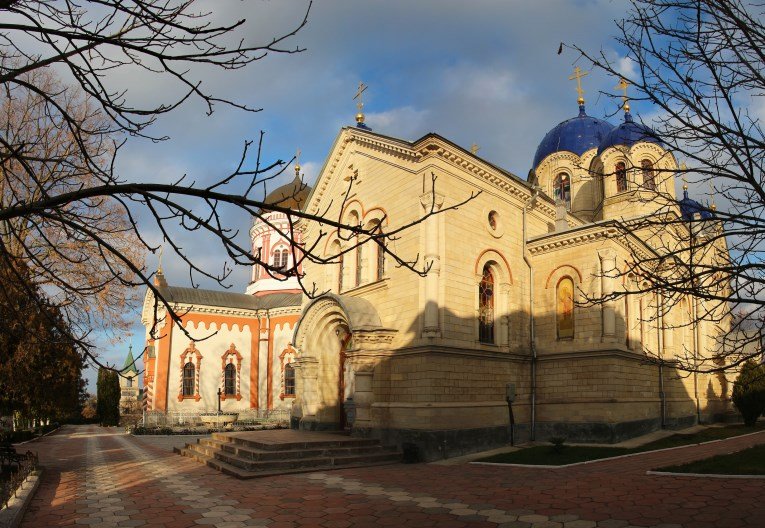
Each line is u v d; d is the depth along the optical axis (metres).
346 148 26.59
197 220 5.33
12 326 13.01
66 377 19.17
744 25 6.73
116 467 19.25
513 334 23.66
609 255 22.67
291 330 43.81
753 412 29.00
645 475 13.91
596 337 22.53
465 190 22.62
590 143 38.47
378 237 5.68
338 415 24.97
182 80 6.12
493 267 23.77
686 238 8.26
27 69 5.73
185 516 11.38
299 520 10.91
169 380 40.84
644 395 24.55
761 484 12.03
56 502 12.97
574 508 10.97
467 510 11.29
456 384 20.62
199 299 43.34
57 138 13.64
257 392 44.03
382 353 21.41
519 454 19.17
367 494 13.29
